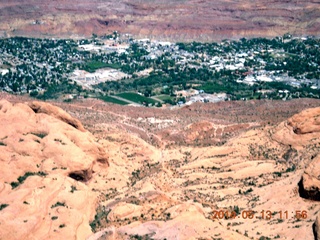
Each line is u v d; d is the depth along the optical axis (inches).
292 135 5812.0
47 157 5078.7
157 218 4284.0
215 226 4060.0
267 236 4047.7
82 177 5123.0
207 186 5290.4
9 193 4350.4
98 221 4399.6
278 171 5408.5
